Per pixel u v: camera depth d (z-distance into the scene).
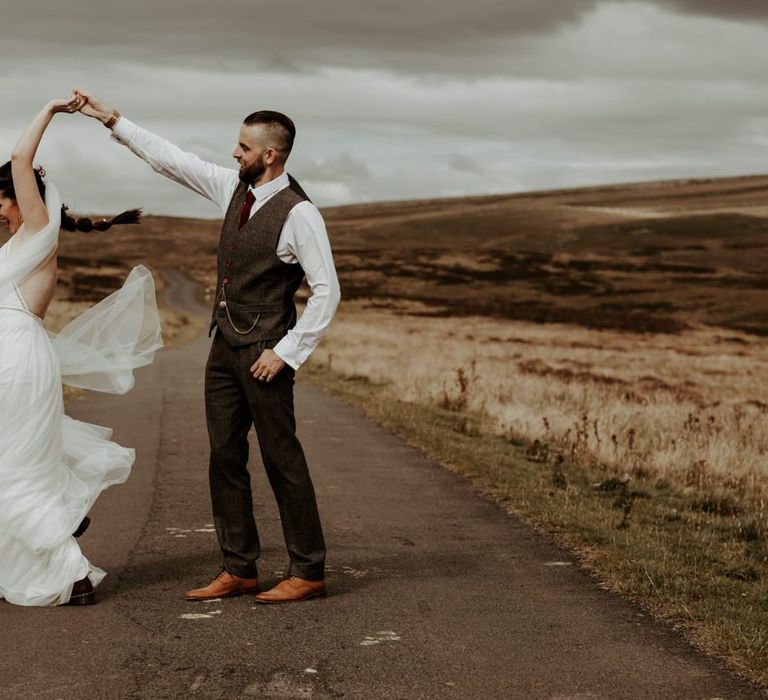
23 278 4.57
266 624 4.52
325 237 4.66
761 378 31.16
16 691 3.67
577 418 14.09
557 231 170.25
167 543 6.12
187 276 134.50
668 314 75.56
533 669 4.01
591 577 5.51
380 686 3.79
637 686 3.85
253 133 4.61
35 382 4.53
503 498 7.88
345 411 13.84
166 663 3.98
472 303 84.81
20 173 4.55
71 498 4.74
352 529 6.68
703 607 4.93
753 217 166.00
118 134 4.95
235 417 4.88
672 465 10.45
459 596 5.07
